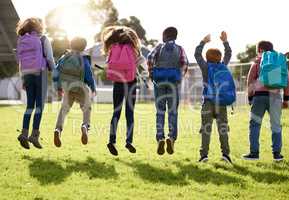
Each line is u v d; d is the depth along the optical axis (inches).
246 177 273.6
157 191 237.9
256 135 324.8
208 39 314.5
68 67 323.6
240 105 889.5
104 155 331.9
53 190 233.5
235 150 368.8
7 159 304.5
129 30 324.2
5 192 227.8
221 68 312.3
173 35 329.7
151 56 327.6
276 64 314.3
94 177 263.1
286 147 388.5
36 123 323.6
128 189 239.8
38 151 339.6
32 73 320.5
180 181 259.6
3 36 943.7
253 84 324.5
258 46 329.7
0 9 896.3
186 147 377.1
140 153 344.2
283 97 337.7
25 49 320.5
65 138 414.0
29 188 236.2
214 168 295.1
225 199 227.5
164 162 310.5
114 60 316.2
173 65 324.8
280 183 261.9
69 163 298.0
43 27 331.0
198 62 314.0
